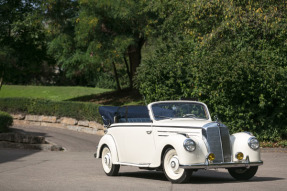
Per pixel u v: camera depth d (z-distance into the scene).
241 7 28.84
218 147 13.30
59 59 45.50
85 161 22.25
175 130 13.81
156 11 39.19
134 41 41.47
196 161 12.84
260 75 26.66
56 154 26.69
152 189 11.96
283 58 28.28
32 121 45.84
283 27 27.83
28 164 20.73
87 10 39.72
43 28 48.22
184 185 12.71
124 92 49.56
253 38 29.02
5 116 33.56
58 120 43.22
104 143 16.48
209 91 27.83
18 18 48.31
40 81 89.25
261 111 27.52
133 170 18.50
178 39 34.41
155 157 13.85
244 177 14.29
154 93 30.73
